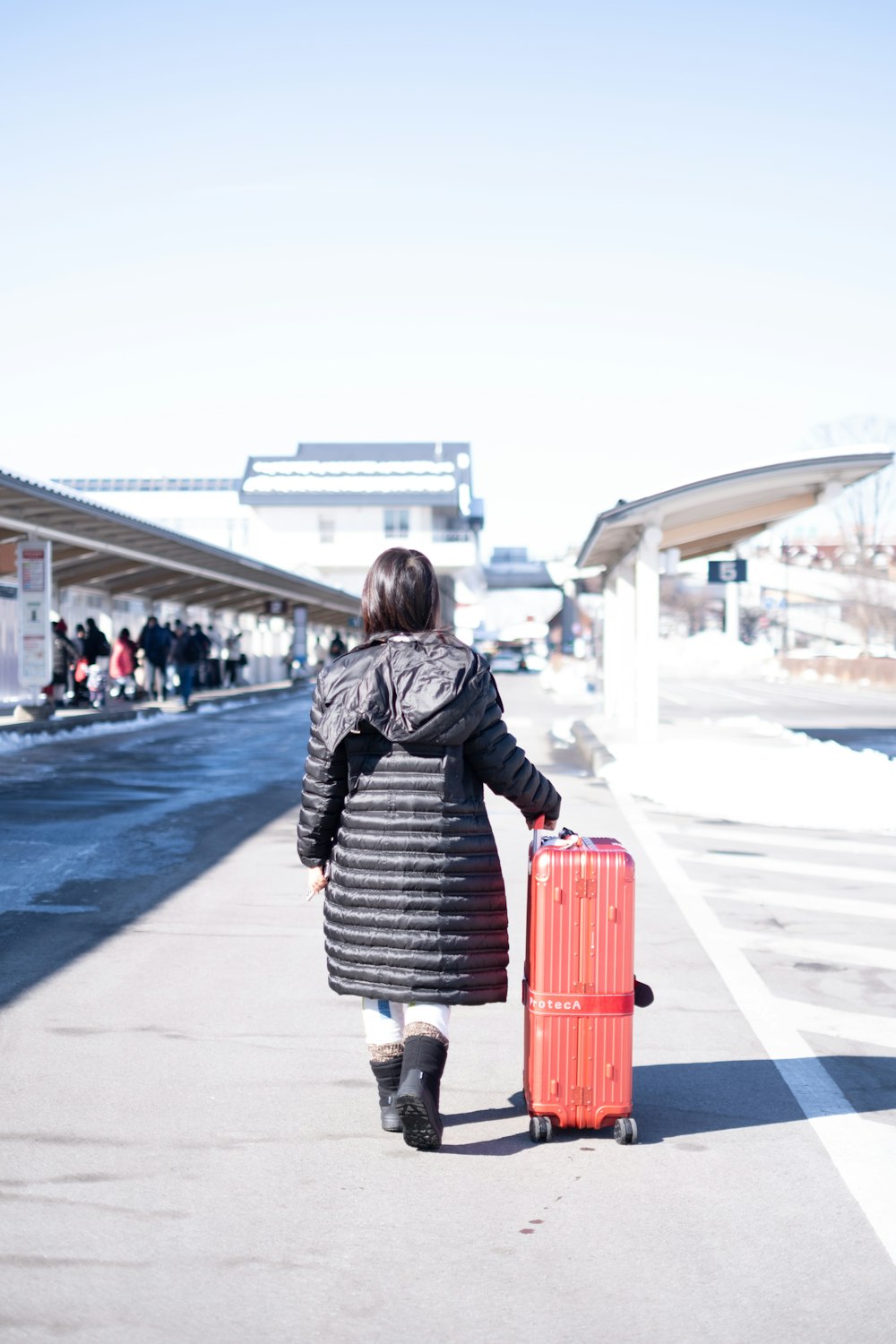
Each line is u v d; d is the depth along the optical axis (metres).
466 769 3.79
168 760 17.31
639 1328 2.85
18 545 21.62
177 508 85.56
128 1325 2.84
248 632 51.09
